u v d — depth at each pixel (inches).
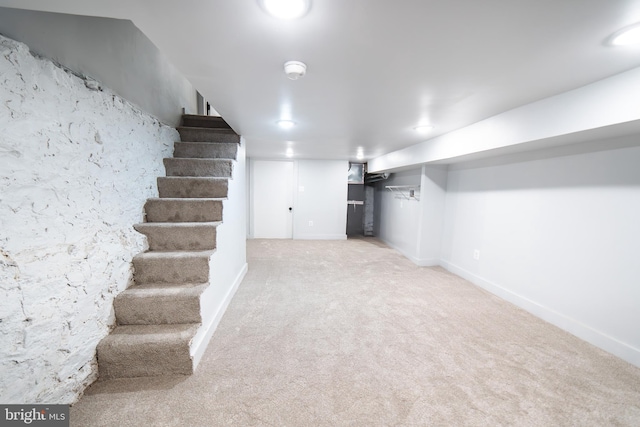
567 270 85.0
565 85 60.6
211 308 79.2
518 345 76.4
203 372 63.4
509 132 81.3
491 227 116.6
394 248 198.1
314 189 225.3
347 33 40.9
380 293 113.1
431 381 61.7
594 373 65.0
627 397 57.5
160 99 104.0
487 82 59.7
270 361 67.9
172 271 75.4
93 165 59.9
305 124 99.6
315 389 58.8
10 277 40.9
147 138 87.2
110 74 71.6
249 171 220.1
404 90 64.6
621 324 71.5
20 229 42.3
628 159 69.2
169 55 48.6
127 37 79.7
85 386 56.3
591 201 78.0
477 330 84.2
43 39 50.1
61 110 50.7
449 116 87.1
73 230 53.5
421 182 153.6
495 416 52.4
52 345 48.3
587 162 78.7
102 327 61.6
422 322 88.9
